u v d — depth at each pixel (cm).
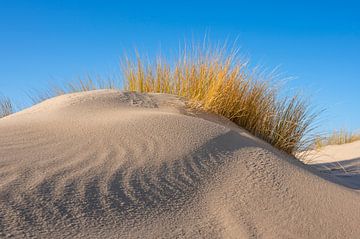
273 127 427
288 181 252
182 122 295
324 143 833
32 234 154
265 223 204
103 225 171
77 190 189
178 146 259
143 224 180
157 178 221
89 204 182
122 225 175
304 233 203
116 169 217
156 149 249
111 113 317
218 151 269
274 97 434
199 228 188
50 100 373
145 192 205
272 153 290
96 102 347
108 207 184
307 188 249
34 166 203
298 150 441
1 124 279
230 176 244
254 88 429
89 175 204
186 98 421
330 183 271
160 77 456
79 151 230
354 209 236
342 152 694
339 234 209
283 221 209
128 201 193
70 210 174
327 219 220
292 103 436
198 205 208
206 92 415
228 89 416
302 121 435
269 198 229
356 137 916
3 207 165
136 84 460
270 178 250
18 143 233
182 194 214
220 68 428
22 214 164
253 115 421
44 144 235
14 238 149
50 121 286
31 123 279
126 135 261
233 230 192
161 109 371
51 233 158
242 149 282
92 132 261
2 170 193
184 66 442
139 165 227
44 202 175
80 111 319
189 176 232
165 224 185
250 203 220
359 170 486
